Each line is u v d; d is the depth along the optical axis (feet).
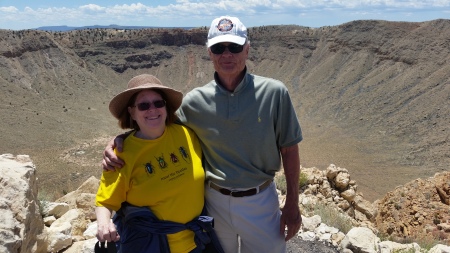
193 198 5.08
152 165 4.89
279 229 5.73
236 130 5.17
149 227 4.83
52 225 8.02
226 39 4.92
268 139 5.23
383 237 12.19
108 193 4.83
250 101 5.12
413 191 19.33
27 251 5.91
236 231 5.50
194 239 5.06
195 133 5.40
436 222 16.62
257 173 5.36
